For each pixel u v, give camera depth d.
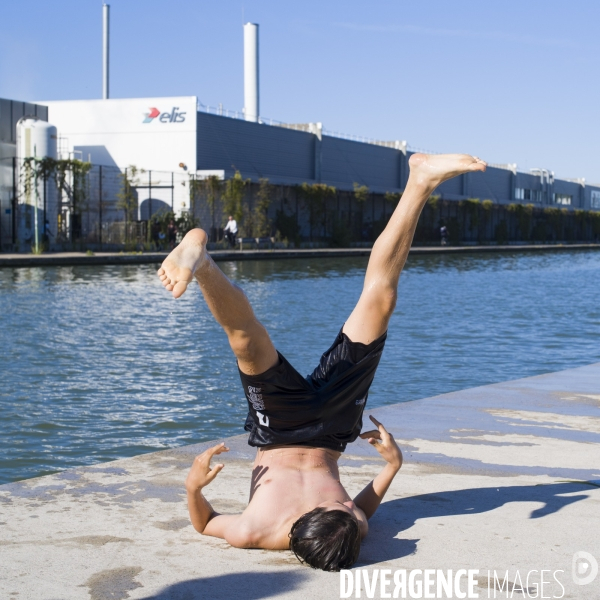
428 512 3.61
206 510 3.26
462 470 4.29
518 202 74.50
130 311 15.59
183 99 42.62
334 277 25.83
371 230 55.38
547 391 6.57
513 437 5.00
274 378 3.07
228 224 40.75
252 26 59.12
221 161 44.72
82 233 36.38
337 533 2.87
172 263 2.65
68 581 2.83
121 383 8.88
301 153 51.47
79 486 3.94
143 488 3.92
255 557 3.06
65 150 43.09
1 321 13.68
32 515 3.52
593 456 4.59
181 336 12.42
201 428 7.09
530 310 17.30
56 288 20.02
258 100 59.91
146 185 42.88
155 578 2.86
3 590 2.76
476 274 30.19
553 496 3.85
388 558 3.06
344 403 3.20
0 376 9.15
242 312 2.94
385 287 3.22
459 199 62.78
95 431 6.95
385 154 59.69
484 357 11.07
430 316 15.95
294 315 15.33
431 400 6.17
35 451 6.37
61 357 10.42
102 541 3.22
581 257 48.94
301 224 51.78
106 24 57.62
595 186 97.06
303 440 3.18
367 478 4.11
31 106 38.31
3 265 26.91
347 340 3.24
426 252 46.91
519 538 3.28
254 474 3.27
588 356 11.31
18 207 35.06
